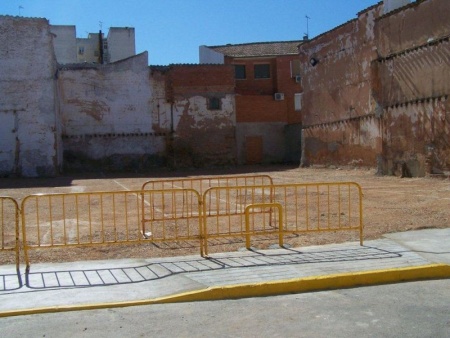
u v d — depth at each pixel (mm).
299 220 13383
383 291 7539
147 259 9359
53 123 34781
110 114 41500
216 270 8398
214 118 43531
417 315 6461
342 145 33906
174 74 42750
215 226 12719
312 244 10320
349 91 32812
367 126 30750
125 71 41812
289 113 47938
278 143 47656
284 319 6449
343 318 6418
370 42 30344
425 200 16688
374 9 29812
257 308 6906
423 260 8664
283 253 9508
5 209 17266
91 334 6113
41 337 6051
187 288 7496
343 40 33406
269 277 7871
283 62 48500
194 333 6070
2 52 34094
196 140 43156
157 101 42406
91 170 41000
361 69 31438
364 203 16469
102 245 10570
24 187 26750
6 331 6250
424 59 24203
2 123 34094
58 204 18375
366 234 11102
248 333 6020
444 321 6230
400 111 26062
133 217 14555
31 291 7594
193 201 18141
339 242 10406
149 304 7094
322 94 36312
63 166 40312
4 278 8266
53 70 35312
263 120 47344
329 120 35438
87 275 8359
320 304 6996
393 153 26703
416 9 24828
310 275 7902
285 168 39781
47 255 9891
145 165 42062
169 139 42531
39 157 34562
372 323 6215
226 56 48781
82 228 12867
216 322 6414
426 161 24109
